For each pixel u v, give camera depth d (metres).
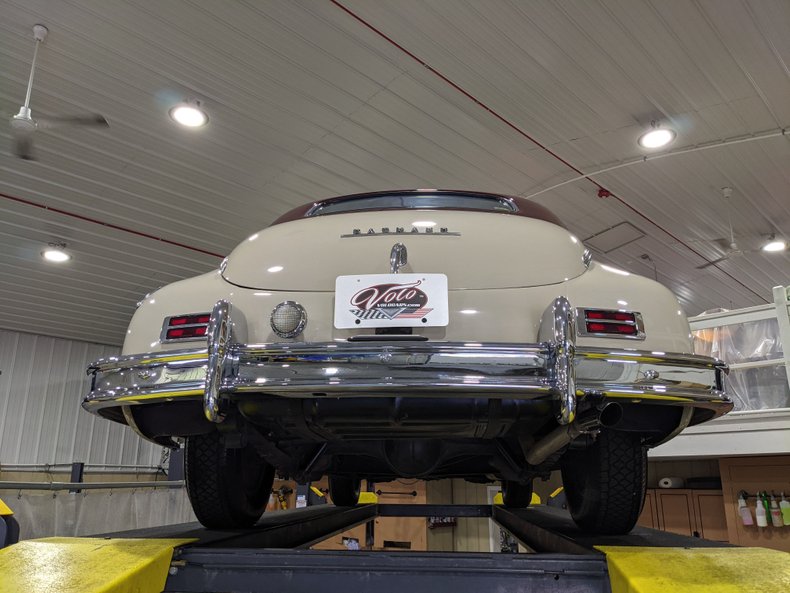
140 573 1.21
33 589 1.11
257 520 2.12
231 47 4.84
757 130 5.88
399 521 7.24
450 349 1.30
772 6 4.34
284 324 1.41
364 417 1.46
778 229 8.23
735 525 4.76
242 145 6.16
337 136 6.01
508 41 4.73
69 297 10.02
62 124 4.76
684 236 8.51
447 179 6.87
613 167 6.52
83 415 12.00
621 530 1.83
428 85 5.25
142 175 6.69
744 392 4.34
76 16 4.54
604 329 1.44
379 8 4.42
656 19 4.49
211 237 8.22
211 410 1.30
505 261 1.50
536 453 1.66
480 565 1.25
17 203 7.15
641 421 1.58
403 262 1.46
